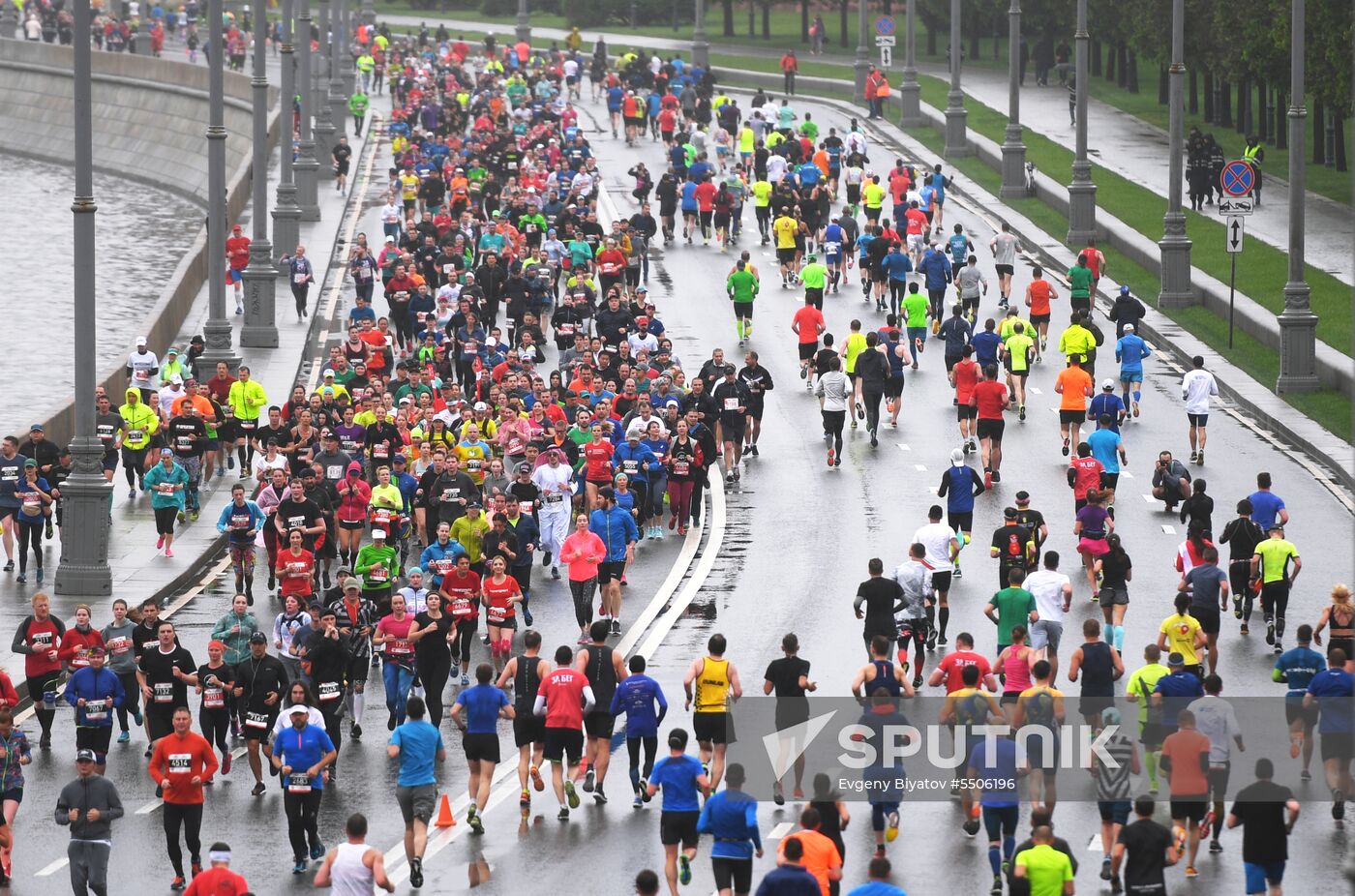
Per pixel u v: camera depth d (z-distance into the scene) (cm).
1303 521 9925
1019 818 6438
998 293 15425
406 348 14175
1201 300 14612
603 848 6306
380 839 6462
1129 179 19450
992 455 10662
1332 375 12306
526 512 8919
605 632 6838
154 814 6738
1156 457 11188
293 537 8338
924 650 8150
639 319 12875
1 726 6188
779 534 10031
